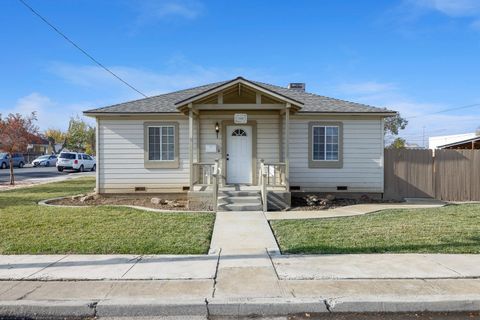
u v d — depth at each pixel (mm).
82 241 7375
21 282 5277
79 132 66688
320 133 14461
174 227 8750
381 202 13578
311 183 14422
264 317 4500
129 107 14641
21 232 8117
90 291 4938
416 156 14633
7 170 36906
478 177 14586
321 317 4480
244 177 14477
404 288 5008
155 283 5227
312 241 7477
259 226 9094
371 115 14320
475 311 4621
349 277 5430
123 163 14367
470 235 7883
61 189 17734
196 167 14359
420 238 7637
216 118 14477
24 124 22219
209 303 4566
